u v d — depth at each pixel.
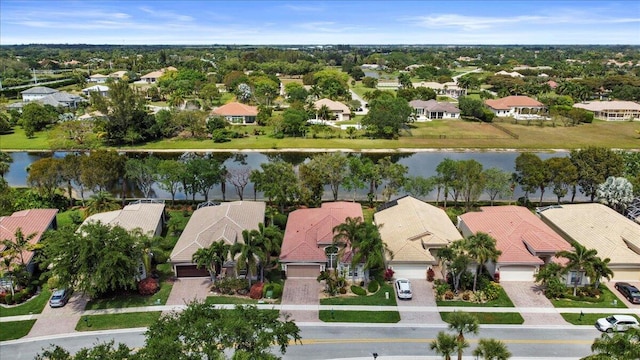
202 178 67.62
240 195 72.75
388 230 55.66
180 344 30.48
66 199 69.94
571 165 66.19
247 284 47.75
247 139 115.94
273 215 62.69
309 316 43.62
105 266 42.62
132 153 106.38
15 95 176.25
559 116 137.50
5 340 40.06
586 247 51.94
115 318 43.09
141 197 76.38
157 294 47.00
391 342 40.06
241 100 163.25
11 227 54.00
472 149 108.25
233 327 30.91
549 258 50.62
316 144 110.69
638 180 64.75
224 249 45.78
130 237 45.56
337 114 142.00
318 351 38.84
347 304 45.62
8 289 46.97
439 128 130.12
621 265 49.31
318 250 50.69
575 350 39.12
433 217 57.72
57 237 46.19
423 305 45.56
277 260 53.84
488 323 42.69
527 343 39.94
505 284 49.38
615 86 184.88
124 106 110.50
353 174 69.31
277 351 38.62
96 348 30.97
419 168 93.19
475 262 48.22
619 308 45.25
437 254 48.62
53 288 46.41
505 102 153.00
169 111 121.25
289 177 64.19
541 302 46.09
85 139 104.44
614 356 31.33
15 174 90.19
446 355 33.97
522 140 116.25
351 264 46.47
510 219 56.34
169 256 52.41
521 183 68.69
